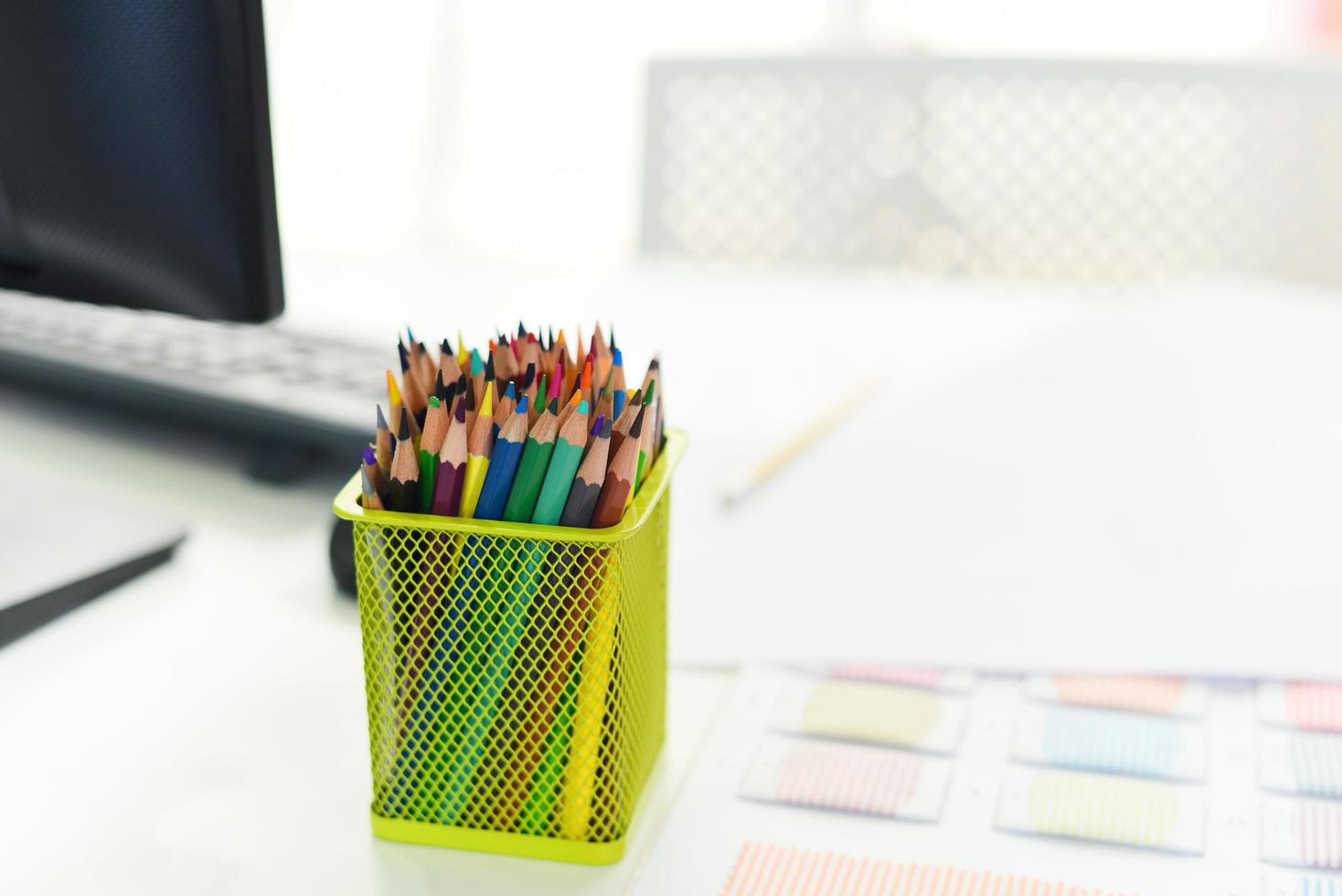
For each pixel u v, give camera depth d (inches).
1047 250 58.6
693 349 40.5
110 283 24.0
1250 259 57.7
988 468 31.0
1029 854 16.8
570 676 16.1
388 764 16.8
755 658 21.8
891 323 44.0
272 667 21.0
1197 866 16.6
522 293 46.3
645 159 57.8
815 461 31.5
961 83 57.2
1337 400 35.9
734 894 16.1
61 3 21.9
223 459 29.3
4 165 23.3
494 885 16.3
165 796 17.8
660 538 18.3
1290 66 55.9
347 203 112.7
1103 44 97.3
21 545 23.2
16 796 17.6
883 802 17.9
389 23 110.3
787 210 58.1
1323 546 26.3
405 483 15.9
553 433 15.7
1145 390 37.0
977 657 21.7
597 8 108.4
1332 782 18.3
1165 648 21.9
